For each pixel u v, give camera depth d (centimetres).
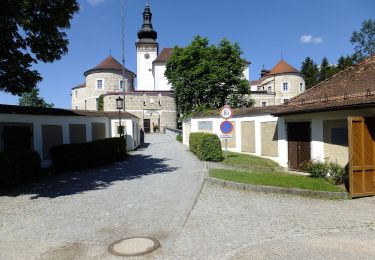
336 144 1205
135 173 1360
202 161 1645
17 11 1048
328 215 758
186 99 4334
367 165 979
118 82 6406
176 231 648
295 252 542
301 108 1331
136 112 5362
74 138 1820
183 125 2862
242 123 1966
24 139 1517
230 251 549
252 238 607
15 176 1129
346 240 596
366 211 798
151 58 6862
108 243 591
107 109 5322
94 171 1448
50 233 650
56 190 1065
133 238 613
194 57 4206
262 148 1778
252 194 955
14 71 1209
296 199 911
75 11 1286
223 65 4169
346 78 1300
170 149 2372
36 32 1202
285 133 1525
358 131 980
